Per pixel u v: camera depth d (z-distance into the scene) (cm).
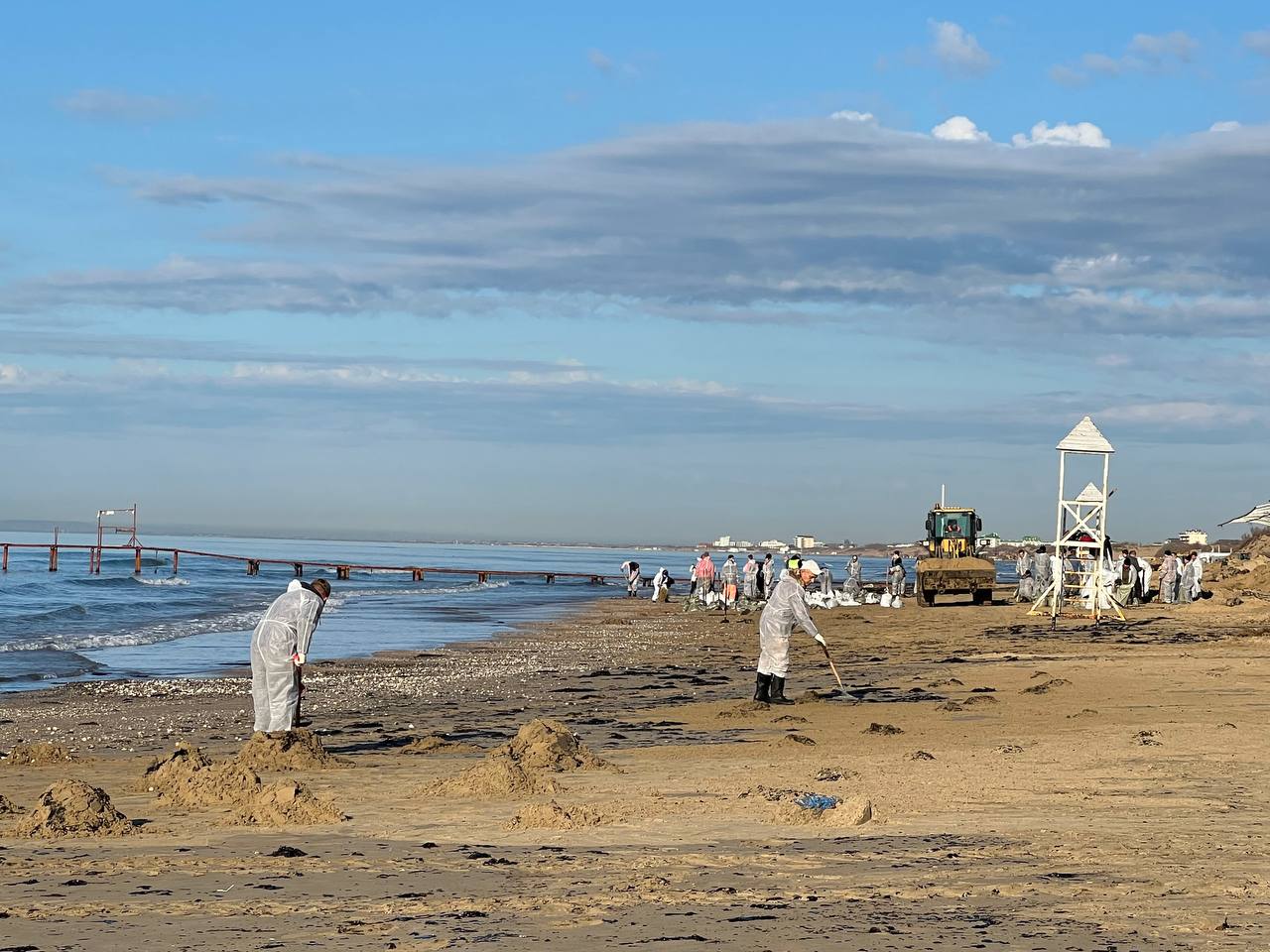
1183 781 1151
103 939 642
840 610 5191
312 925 669
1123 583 4975
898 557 5669
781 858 838
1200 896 719
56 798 973
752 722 1752
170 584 7681
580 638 4041
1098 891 734
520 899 724
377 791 1163
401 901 722
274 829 973
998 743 1442
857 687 2208
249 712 2031
